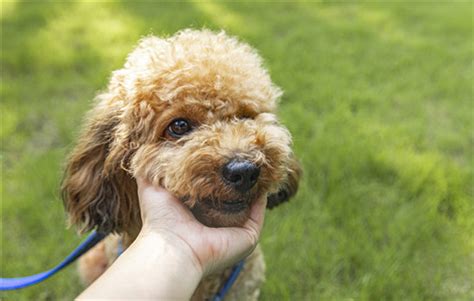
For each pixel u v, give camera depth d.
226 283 0.45
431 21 1.27
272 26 1.19
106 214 0.44
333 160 0.69
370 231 0.61
